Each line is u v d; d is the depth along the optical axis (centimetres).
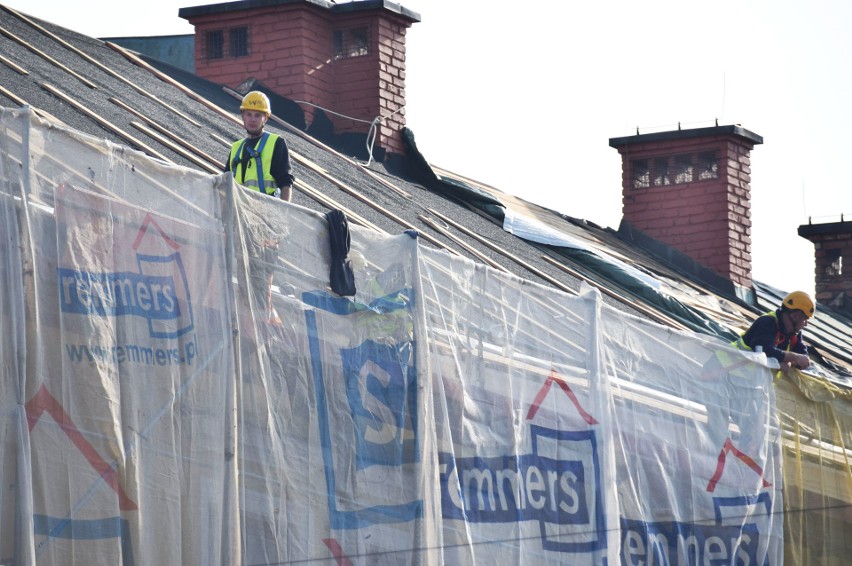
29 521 2202
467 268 3284
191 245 2573
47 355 2306
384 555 2903
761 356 4191
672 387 3884
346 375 2889
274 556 2648
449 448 3136
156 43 7125
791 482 4216
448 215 5562
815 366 6225
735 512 3981
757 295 8000
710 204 7594
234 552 2548
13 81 3997
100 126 3944
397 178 5962
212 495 2533
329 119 6144
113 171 2448
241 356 2639
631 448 3703
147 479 2433
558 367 3509
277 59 6144
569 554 3412
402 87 6319
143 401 2445
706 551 3872
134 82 5028
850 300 8925
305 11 6125
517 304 3425
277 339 2731
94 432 2355
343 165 5519
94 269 2394
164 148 4106
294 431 2741
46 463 2281
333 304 2883
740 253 7638
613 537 3525
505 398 3338
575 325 3588
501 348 3344
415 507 2991
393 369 3014
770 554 4084
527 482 3344
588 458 3525
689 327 5750
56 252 2336
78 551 2309
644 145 7738
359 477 2875
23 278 2266
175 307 2525
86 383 2353
